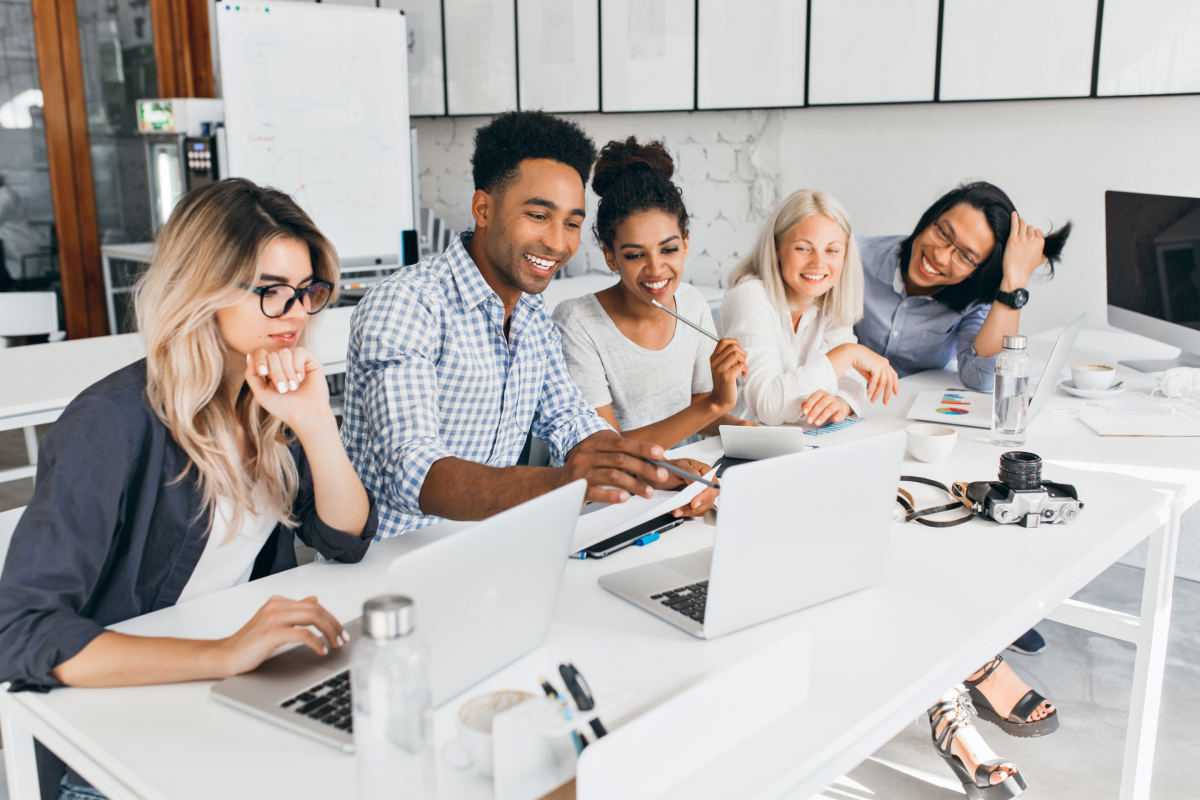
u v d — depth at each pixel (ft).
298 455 3.80
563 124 4.57
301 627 2.88
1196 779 5.37
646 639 3.10
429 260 4.66
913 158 9.87
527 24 12.76
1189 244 6.66
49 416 6.37
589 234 13.10
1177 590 8.07
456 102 13.98
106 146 15.21
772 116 10.91
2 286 14.53
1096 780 5.34
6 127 14.24
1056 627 7.35
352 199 12.31
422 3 14.01
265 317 3.25
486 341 4.70
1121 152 8.53
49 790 3.11
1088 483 4.68
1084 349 7.82
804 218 6.63
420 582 2.39
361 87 12.14
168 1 15.43
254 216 3.17
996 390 5.40
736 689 2.47
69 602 2.95
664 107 11.60
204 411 3.31
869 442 3.18
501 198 4.54
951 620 3.24
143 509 3.22
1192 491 4.75
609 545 3.89
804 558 3.20
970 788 5.05
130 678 2.79
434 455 4.08
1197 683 6.45
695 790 2.30
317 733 2.51
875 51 9.73
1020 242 7.27
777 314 6.88
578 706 2.47
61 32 14.51
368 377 4.35
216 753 2.46
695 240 12.02
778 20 10.39
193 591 3.58
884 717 2.71
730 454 4.42
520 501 3.87
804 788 2.43
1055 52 8.61
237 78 11.26
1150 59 8.09
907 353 8.25
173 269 3.12
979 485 4.28
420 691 2.03
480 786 2.31
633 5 11.59
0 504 10.15
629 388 6.15
